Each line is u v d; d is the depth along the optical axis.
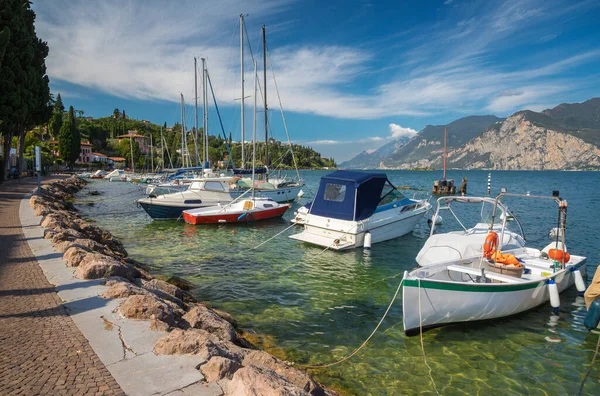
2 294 6.47
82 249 9.22
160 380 3.87
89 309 5.86
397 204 19.80
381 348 8.06
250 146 38.50
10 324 5.27
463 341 8.50
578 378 7.09
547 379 7.04
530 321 9.60
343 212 17.69
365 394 6.36
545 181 101.44
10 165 48.66
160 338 4.77
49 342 4.74
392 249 17.39
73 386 3.74
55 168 81.81
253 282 12.43
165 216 24.73
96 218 26.25
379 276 13.32
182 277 12.88
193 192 25.97
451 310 8.80
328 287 12.05
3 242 10.81
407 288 8.29
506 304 9.40
